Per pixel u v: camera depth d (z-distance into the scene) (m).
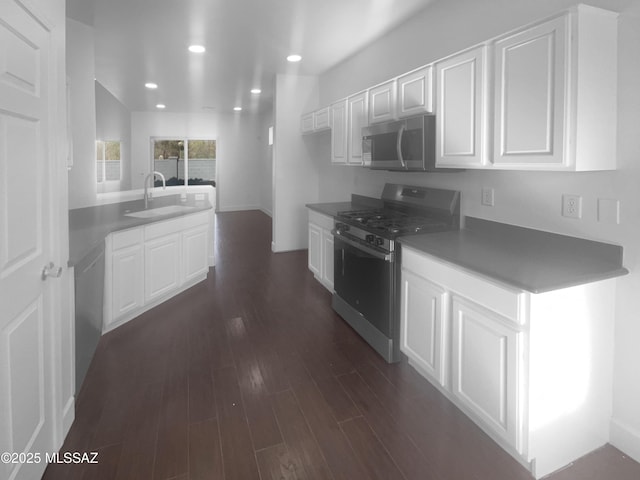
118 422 2.01
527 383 1.60
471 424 2.01
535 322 1.57
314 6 3.01
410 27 3.26
